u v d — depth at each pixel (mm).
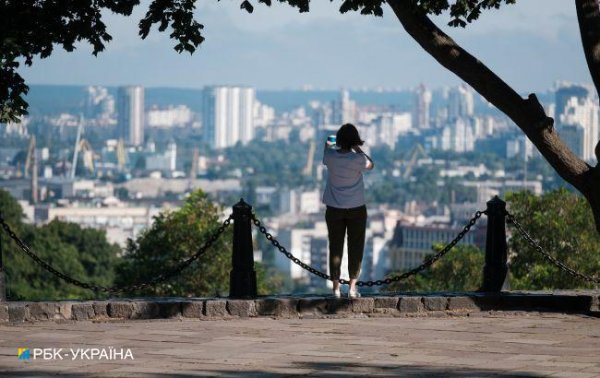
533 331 19969
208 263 63844
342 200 22172
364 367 16500
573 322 21109
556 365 16688
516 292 23391
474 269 60156
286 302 21938
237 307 21688
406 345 18438
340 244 22406
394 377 15773
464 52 22891
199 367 16469
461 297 22469
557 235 54500
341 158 22125
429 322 21047
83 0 22875
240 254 22391
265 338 19094
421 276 62062
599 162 22750
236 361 16953
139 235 66125
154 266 63781
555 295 22812
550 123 22750
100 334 19438
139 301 21641
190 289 63875
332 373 16047
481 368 16453
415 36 22906
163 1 23141
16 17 22422
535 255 54719
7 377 15758
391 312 22203
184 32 23234
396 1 22562
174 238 63625
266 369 16328
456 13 23344
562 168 22875
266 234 22578
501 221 23641
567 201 55312
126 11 23172
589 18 22719
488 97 22922
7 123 23031
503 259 23547
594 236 54844
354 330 20031
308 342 18688
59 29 22906
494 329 20188
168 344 18438
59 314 21234
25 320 21109
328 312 22062
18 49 21969
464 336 19391
